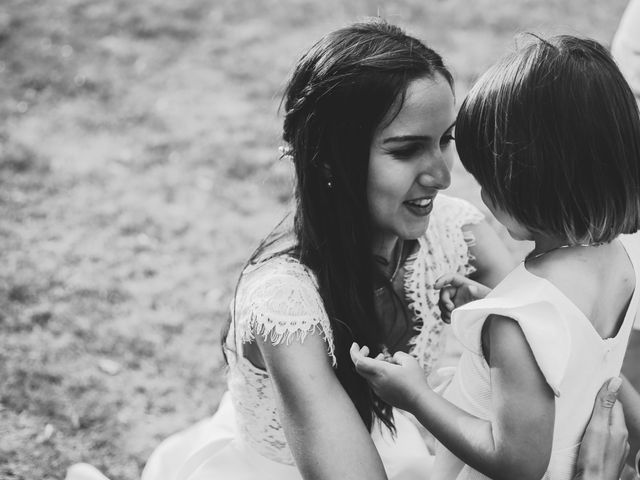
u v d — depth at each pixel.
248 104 5.90
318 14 7.15
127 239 4.45
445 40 6.68
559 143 1.58
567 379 1.61
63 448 3.10
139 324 3.80
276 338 1.77
